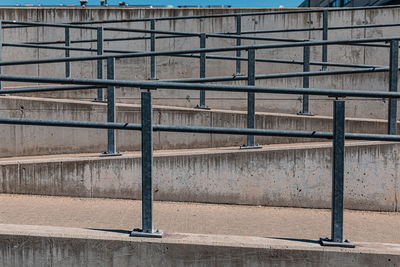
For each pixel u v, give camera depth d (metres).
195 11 8.11
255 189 3.43
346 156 3.38
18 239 2.11
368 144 3.36
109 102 3.64
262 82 6.18
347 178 3.38
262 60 5.63
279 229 2.81
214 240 2.09
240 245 2.05
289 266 2.04
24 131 4.68
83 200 3.43
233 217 3.09
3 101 4.88
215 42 8.00
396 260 1.99
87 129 4.71
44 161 3.50
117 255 2.08
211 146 4.82
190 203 3.46
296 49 7.79
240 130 2.23
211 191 3.46
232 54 7.79
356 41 3.70
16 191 3.53
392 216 3.25
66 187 3.50
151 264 2.07
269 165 3.42
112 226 2.75
